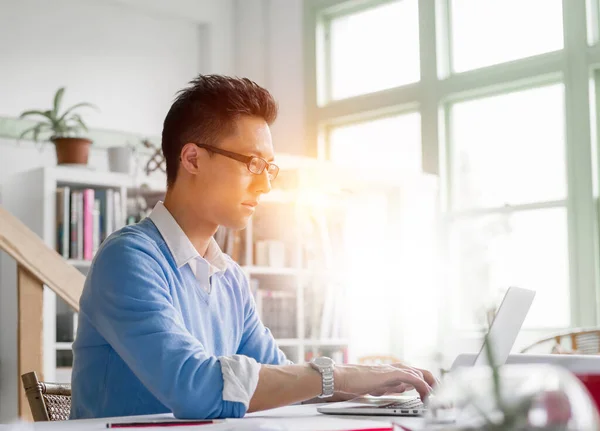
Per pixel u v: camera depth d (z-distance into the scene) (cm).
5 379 417
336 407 132
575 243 486
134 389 138
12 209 442
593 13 499
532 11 522
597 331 402
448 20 569
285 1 645
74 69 573
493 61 542
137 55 606
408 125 585
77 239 429
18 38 551
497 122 538
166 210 150
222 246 480
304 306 511
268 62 651
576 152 491
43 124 473
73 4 577
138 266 133
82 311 142
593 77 495
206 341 150
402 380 131
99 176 441
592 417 67
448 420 72
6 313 421
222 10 655
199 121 146
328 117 619
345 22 627
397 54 593
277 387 123
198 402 119
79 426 109
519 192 523
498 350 127
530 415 66
